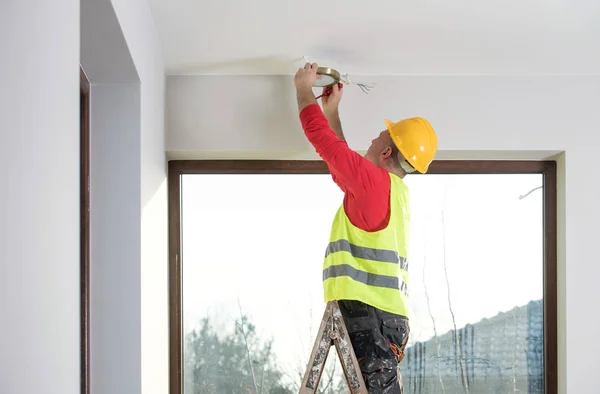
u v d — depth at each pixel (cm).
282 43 336
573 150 384
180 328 390
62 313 137
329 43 336
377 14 304
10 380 110
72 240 145
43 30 126
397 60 359
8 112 111
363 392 281
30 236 119
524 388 399
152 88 314
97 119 276
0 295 107
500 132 382
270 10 300
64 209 139
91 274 272
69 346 142
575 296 383
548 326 394
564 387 383
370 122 379
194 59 355
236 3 294
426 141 307
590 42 337
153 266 315
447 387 398
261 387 393
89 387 270
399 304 289
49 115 130
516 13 303
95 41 236
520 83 384
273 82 378
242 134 375
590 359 381
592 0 291
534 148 383
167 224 381
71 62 146
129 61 255
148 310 295
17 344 112
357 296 287
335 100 353
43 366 124
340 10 300
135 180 275
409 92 381
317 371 288
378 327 286
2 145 109
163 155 362
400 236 295
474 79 383
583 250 383
